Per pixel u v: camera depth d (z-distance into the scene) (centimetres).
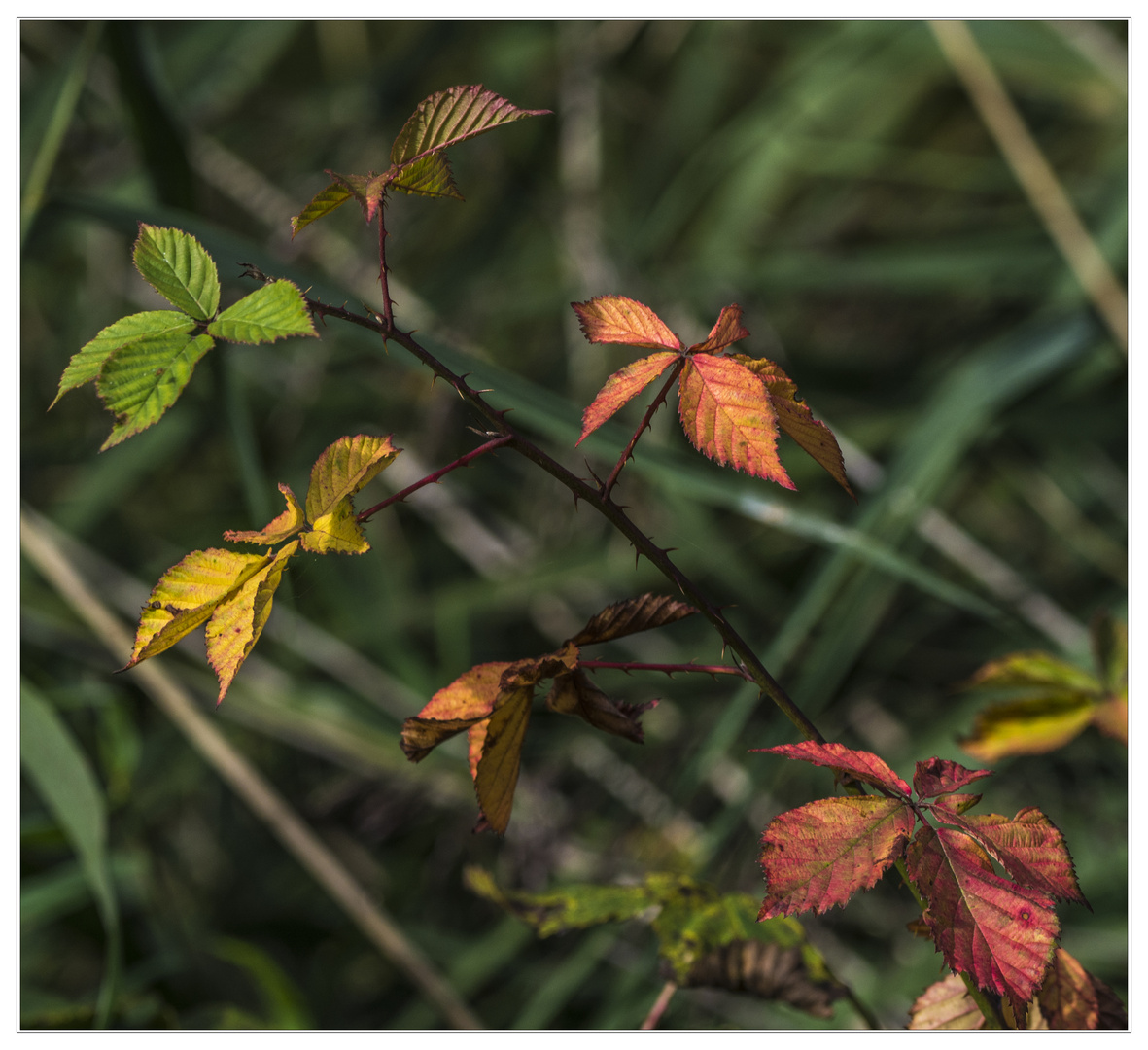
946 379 281
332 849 251
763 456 109
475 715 115
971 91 266
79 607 196
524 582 276
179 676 243
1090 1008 115
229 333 108
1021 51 268
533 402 179
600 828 255
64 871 209
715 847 199
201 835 258
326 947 245
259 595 109
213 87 307
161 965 200
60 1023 154
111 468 286
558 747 259
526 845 242
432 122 111
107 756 211
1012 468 294
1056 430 271
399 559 295
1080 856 241
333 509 109
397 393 297
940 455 222
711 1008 195
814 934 240
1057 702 133
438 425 287
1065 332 232
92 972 238
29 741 167
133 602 258
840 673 207
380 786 247
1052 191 251
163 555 293
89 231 304
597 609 293
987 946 108
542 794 249
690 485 186
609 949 220
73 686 239
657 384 285
